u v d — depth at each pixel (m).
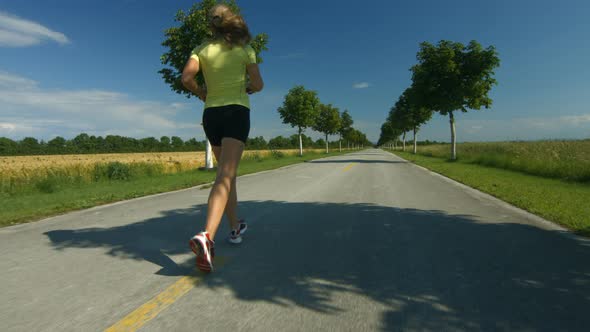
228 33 2.64
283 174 12.98
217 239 3.55
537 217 4.73
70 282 2.38
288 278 2.44
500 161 16.27
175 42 14.53
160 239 3.61
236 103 2.64
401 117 44.66
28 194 9.28
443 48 21.69
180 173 15.28
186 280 2.41
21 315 1.88
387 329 1.73
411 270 2.61
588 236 3.67
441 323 1.80
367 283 2.35
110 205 6.09
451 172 13.09
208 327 1.75
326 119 52.69
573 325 1.78
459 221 4.44
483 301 2.07
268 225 4.19
